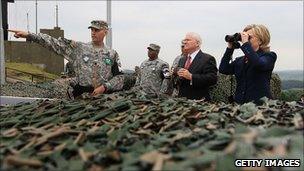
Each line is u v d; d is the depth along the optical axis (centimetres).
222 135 263
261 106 417
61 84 1177
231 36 520
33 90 1185
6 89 1176
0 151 259
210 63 612
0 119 399
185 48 629
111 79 600
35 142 280
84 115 385
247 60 521
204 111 392
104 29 605
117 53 629
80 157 245
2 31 1221
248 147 236
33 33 558
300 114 349
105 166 238
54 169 229
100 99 450
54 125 351
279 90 870
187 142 277
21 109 435
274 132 258
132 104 422
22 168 225
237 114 383
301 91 1052
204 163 220
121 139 297
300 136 259
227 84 795
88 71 597
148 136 309
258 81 514
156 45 827
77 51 598
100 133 307
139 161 229
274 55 514
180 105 421
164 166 220
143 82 830
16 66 2933
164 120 361
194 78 593
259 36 510
